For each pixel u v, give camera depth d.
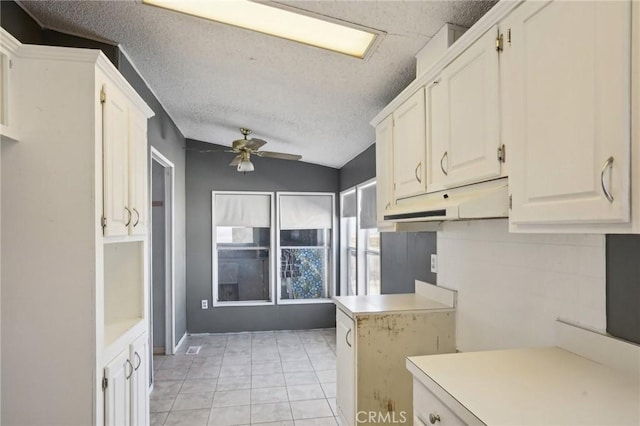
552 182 1.00
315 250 5.23
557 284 1.41
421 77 1.79
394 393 2.06
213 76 2.72
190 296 4.81
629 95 0.79
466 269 2.03
